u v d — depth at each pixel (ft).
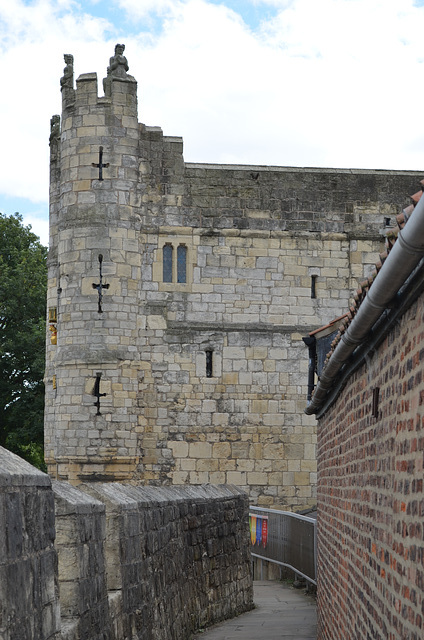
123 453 115.24
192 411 118.93
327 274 122.62
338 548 46.68
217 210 121.19
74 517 29.40
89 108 118.42
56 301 123.44
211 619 65.67
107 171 118.01
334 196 123.54
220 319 120.37
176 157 120.88
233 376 119.96
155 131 120.57
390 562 28.17
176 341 119.03
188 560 59.21
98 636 31.60
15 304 173.27
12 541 22.15
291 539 89.10
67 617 29.09
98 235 117.08
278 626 66.39
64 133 119.65
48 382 123.13
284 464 119.96
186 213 120.47
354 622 38.65
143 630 40.88
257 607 76.59
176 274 119.65
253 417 119.96
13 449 179.01
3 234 185.57
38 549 24.34
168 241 119.75
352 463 39.75
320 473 60.80
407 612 24.93
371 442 33.12
